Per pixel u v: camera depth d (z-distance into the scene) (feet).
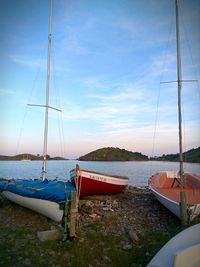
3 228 30.99
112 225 32.48
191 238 20.45
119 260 23.84
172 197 37.45
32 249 25.27
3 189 42.06
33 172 138.31
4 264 22.66
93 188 47.16
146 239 28.12
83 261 23.45
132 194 54.29
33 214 36.19
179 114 43.39
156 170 156.66
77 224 31.91
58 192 31.63
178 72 45.03
